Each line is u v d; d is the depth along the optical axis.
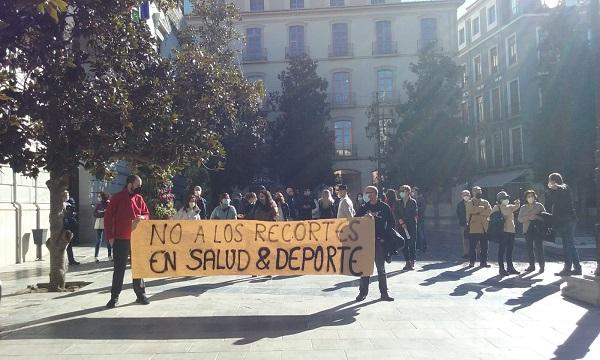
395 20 45.97
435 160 33.19
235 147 34.22
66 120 8.59
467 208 13.65
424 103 33.97
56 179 9.84
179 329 7.10
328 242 8.88
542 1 39.31
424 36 45.88
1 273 12.27
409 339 6.57
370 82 45.84
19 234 14.29
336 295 9.45
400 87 45.72
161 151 9.52
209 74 10.16
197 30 27.55
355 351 6.09
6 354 6.05
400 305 8.54
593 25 9.11
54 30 8.73
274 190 41.66
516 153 40.28
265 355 5.96
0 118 8.16
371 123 37.69
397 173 33.75
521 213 12.52
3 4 7.54
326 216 15.12
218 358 5.87
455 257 15.88
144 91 9.37
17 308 8.36
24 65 8.58
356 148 45.41
